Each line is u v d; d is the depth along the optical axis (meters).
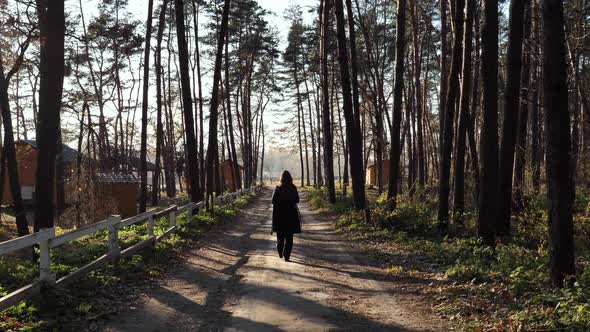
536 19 16.81
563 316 5.27
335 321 5.89
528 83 17.53
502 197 12.62
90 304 6.30
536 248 11.52
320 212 25.17
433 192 25.05
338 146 55.50
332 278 8.48
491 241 11.16
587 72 25.38
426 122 34.31
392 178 18.55
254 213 27.48
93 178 20.80
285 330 5.52
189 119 20.05
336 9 19.52
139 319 5.96
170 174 48.66
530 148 21.02
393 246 12.12
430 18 28.31
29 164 36.47
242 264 10.09
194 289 7.67
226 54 36.41
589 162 18.83
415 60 27.22
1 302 5.42
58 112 10.37
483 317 5.90
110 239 8.77
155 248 10.80
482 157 11.13
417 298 7.07
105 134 33.19
